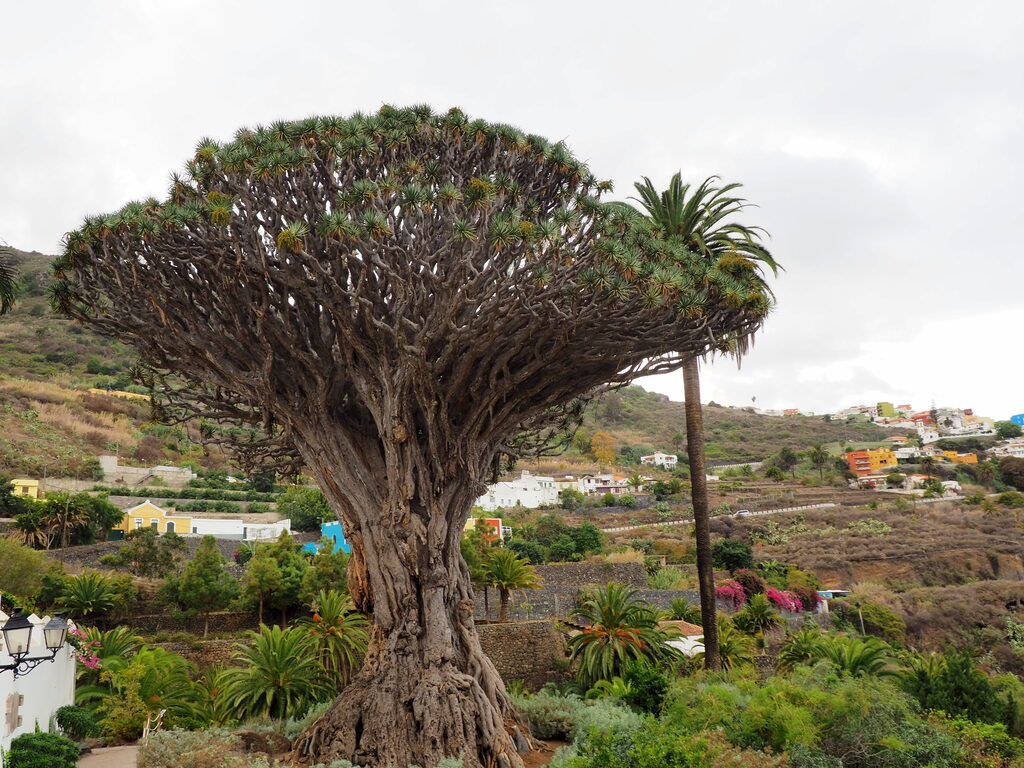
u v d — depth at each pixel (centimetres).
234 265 1440
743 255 2156
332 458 1568
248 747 1506
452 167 1562
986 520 7650
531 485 8644
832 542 6956
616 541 6719
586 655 2970
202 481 7188
